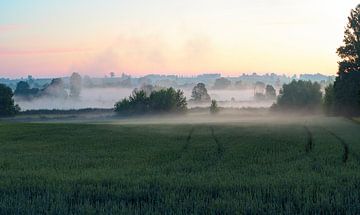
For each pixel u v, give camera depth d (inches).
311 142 1309.1
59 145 1364.4
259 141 1343.5
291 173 738.2
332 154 1014.4
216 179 679.7
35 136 1668.3
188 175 728.3
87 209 485.1
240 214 466.3
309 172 757.3
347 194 551.5
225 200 524.7
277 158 967.6
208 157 1005.2
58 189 602.2
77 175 747.4
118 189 602.9
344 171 753.6
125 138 1552.7
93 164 930.1
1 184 646.5
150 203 522.0
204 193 581.6
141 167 862.5
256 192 568.7
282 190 573.3
